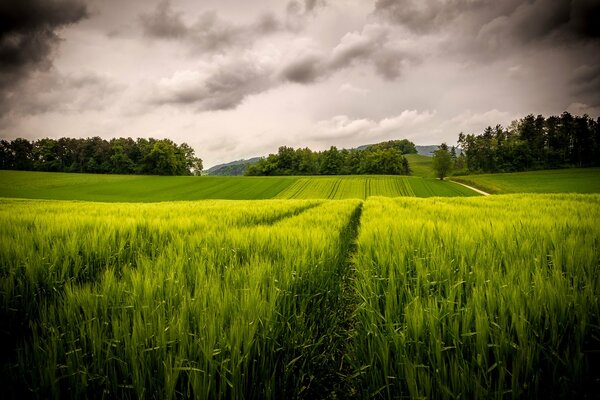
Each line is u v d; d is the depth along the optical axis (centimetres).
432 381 167
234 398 164
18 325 263
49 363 166
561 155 10544
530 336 186
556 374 166
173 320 195
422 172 14500
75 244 390
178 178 7788
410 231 513
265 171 12500
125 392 170
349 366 262
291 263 346
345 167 12188
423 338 191
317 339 267
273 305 221
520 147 10531
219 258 380
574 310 202
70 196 5481
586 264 293
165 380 163
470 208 1159
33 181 6950
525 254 361
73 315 214
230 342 180
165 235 551
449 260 333
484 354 174
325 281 365
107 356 174
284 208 1386
